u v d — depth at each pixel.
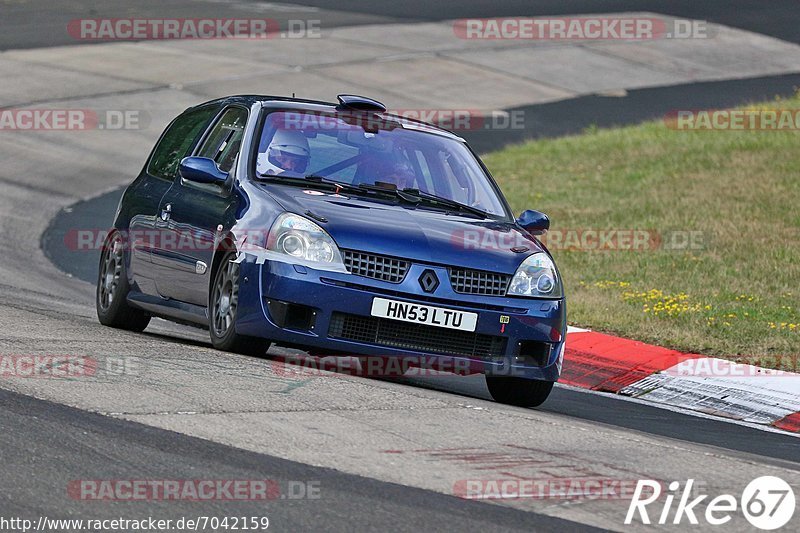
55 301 40.16
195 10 129.38
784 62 119.62
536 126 92.25
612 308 42.75
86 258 53.28
